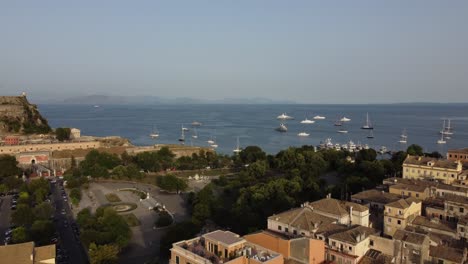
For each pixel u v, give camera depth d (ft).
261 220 467.93
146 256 423.64
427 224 387.14
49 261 324.80
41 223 457.27
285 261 293.43
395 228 385.09
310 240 294.46
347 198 554.46
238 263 260.42
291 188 575.79
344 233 327.67
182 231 424.46
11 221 505.66
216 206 533.96
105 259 374.22
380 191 475.72
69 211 585.63
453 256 318.86
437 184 502.79
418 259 314.35
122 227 448.24
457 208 407.23
